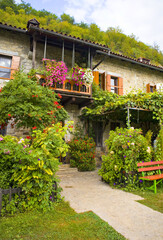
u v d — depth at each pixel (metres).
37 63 7.69
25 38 7.66
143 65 10.07
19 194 3.08
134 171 4.79
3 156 3.10
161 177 4.55
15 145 3.31
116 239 2.30
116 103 6.06
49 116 5.10
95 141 8.63
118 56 9.16
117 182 4.89
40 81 6.55
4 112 4.64
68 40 6.88
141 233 2.46
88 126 8.41
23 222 2.65
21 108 4.62
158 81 11.35
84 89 7.64
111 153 5.09
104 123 8.99
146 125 10.41
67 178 6.01
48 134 3.71
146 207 3.44
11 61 7.34
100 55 9.41
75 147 7.35
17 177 3.12
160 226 2.67
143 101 6.00
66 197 3.99
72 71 6.86
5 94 4.82
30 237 2.30
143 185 4.74
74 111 8.31
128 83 10.05
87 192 4.41
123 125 9.65
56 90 6.52
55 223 2.69
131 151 4.65
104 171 5.50
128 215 3.06
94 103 7.78
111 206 3.47
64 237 2.32
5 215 2.88
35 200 3.10
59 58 8.20
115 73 9.66
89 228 2.56
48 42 7.32
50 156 3.51
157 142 5.55
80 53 8.69
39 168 3.22
